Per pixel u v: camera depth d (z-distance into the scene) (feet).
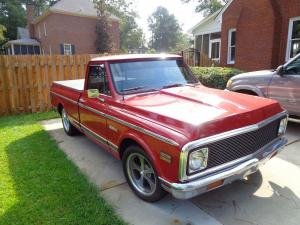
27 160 16.29
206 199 12.07
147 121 10.89
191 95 12.83
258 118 11.03
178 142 9.20
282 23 39.70
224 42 49.93
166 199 12.16
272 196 12.16
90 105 15.17
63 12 102.58
